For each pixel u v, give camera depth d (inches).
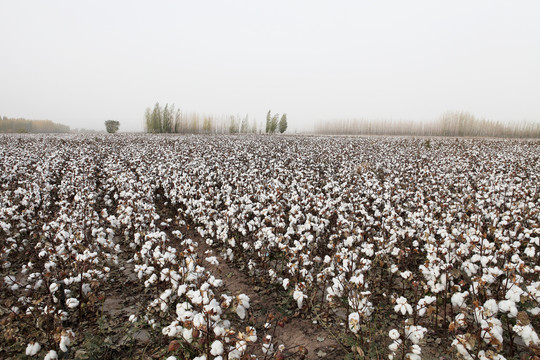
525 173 523.8
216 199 318.0
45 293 182.2
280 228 247.6
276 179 412.5
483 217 278.5
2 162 543.2
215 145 946.7
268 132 2527.1
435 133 2576.3
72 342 145.4
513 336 134.1
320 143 1103.6
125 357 145.5
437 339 150.9
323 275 170.7
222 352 107.7
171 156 641.6
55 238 210.2
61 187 378.3
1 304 173.9
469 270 153.7
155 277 163.2
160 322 163.9
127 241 269.0
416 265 221.5
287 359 144.8
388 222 248.7
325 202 297.0
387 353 142.3
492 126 2383.1
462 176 470.0
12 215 267.1
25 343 144.8
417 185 403.2
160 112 2263.8
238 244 258.7
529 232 211.2
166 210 368.8
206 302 118.7
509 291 129.2
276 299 197.0
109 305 185.8
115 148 837.2
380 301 186.2
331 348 153.1
